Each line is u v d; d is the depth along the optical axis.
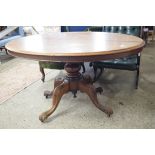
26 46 1.41
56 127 1.60
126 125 1.60
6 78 2.63
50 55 1.18
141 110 1.79
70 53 1.17
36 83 2.45
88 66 3.04
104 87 2.29
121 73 2.73
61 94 1.74
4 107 1.90
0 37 3.34
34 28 4.20
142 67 2.91
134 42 1.45
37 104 1.96
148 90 2.18
